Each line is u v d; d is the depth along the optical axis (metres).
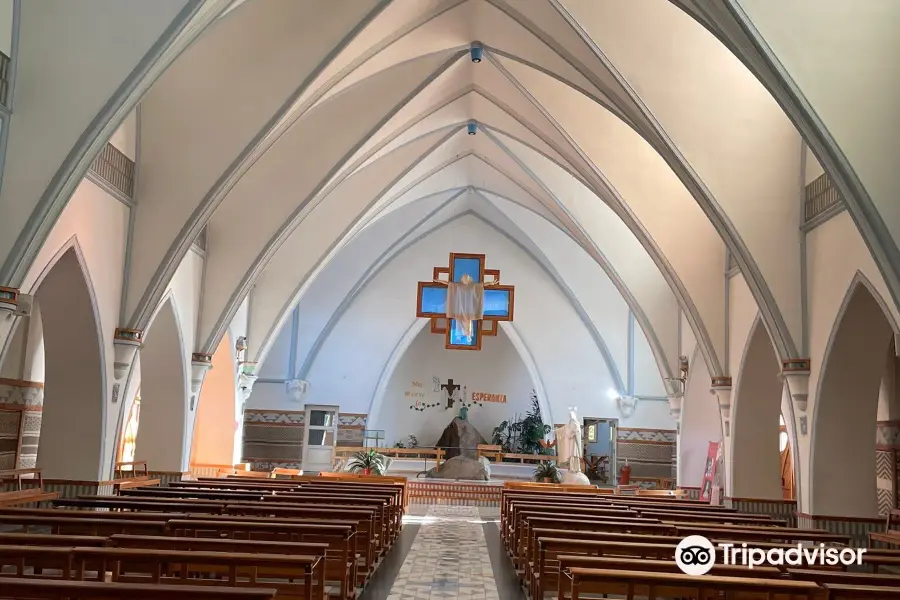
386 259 25.94
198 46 12.39
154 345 15.84
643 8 11.81
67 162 9.00
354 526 7.91
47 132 9.03
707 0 8.80
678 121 12.65
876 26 8.46
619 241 20.52
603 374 25.86
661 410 25.55
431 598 8.55
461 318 20.75
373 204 20.20
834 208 11.27
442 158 20.62
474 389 30.52
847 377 11.62
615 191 16.56
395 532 13.42
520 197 22.61
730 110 12.48
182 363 16.05
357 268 25.78
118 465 15.50
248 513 9.19
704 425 20.42
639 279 20.67
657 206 16.34
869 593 5.19
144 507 9.21
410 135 18.11
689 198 16.17
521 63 14.80
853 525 11.67
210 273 16.81
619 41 12.20
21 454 14.40
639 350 25.75
